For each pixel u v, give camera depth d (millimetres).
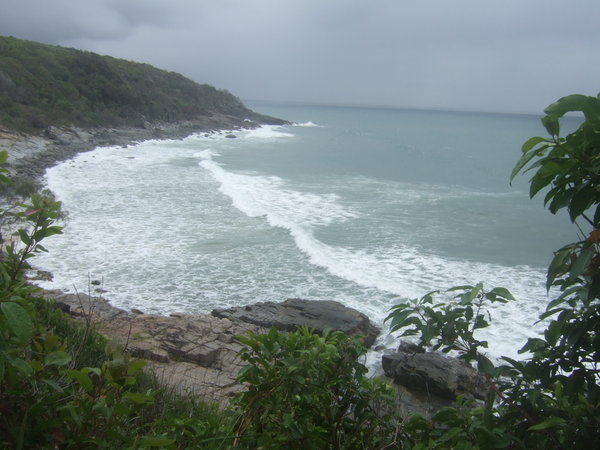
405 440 2607
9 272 2641
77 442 1937
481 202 29734
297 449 2553
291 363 2498
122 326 10398
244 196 26594
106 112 57156
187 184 29469
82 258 16203
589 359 2201
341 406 2734
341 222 22859
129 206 23469
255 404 2629
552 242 21156
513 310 13297
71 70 59938
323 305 12789
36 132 41656
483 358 2299
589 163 1950
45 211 2836
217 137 65312
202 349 9578
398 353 10547
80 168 33219
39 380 2117
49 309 4906
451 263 17797
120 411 1952
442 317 2344
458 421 2377
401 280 15727
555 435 2250
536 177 2076
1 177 2414
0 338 1839
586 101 1901
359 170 41375
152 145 50438
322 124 110812
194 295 13977
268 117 95938
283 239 19141
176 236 19094
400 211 26141
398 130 99062
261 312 12367
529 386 2330
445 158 53125
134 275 15117
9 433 1897
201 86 87438
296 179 34906
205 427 2838
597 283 1964
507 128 113188
